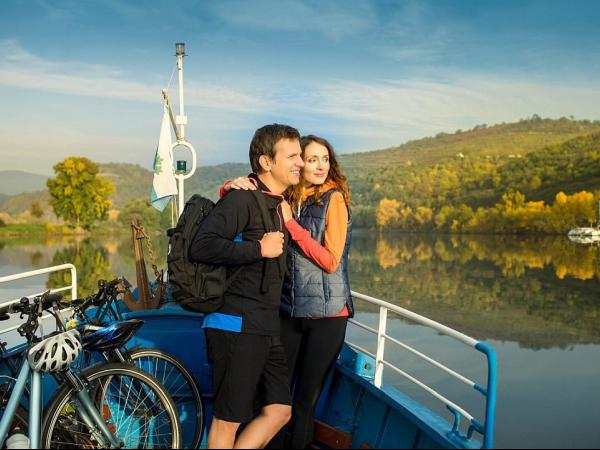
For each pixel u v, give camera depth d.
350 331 48.12
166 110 6.00
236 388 2.62
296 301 2.96
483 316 68.56
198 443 3.19
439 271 110.94
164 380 3.66
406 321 54.22
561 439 24.11
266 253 2.59
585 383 37.06
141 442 3.30
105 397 3.23
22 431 3.07
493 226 190.50
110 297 3.61
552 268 115.94
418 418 2.72
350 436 3.08
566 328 62.31
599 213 172.62
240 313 2.64
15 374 3.59
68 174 158.75
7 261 99.25
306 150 3.08
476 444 2.41
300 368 3.04
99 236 158.75
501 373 39.94
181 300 2.60
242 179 2.77
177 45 6.14
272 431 2.71
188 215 2.68
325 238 2.98
